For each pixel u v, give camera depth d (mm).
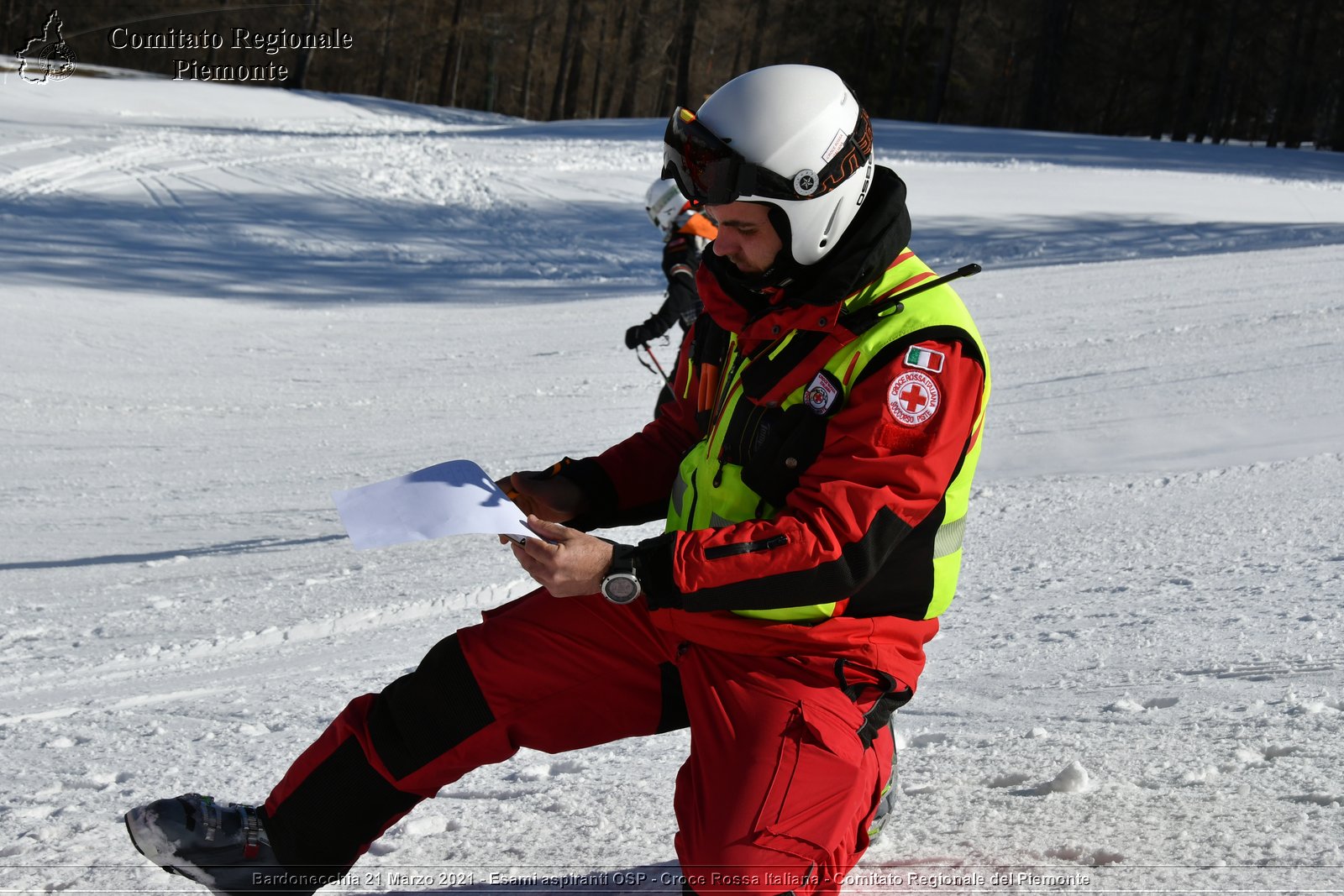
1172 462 7070
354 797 2035
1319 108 60812
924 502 1838
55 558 6277
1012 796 2441
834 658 1928
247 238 22344
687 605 1823
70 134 31297
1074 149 37469
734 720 1872
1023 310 13656
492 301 18234
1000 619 4406
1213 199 27828
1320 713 2873
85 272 18500
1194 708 3062
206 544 6539
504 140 34469
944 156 33438
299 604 5230
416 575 5664
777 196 1898
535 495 2244
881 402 1842
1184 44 57156
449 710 2018
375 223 24188
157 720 3639
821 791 1789
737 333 2014
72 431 9922
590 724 2070
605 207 26359
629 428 9633
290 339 14586
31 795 2893
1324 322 11414
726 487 2004
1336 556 4824
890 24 61562
